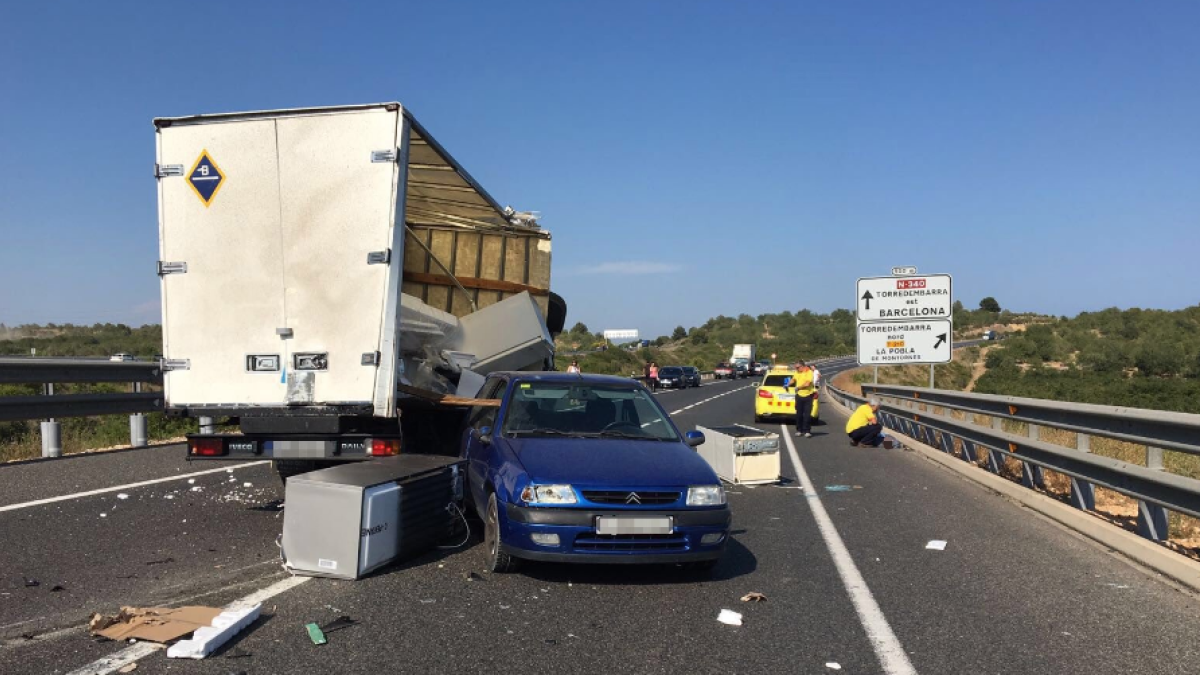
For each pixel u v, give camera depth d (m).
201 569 6.05
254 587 5.62
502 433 7.02
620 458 6.29
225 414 7.43
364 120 7.25
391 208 7.21
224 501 8.69
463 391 10.05
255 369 7.38
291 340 7.34
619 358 68.44
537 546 5.70
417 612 5.18
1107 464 7.48
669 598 5.67
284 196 7.33
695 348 124.50
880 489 10.75
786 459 14.22
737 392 44.16
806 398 19.02
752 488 10.82
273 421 7.54
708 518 5.93
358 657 4.37
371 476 6.23
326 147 7.28
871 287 20.19
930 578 6.27
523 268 12.89
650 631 4.96
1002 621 5.23
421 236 12.58
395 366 7.29
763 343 144.25
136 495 8.93
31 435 13.26
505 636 4.79
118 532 7.19
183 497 8.88
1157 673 4.37
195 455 7.59
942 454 13.87
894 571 6.48
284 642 4.56
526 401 7.41
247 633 4.70
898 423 19.09
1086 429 8.20
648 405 7.69
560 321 14.84
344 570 5.82
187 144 7.46
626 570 6.36
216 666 4.17
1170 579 6.25
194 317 7.46
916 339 19.97
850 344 155.50
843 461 13.95
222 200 7.42
